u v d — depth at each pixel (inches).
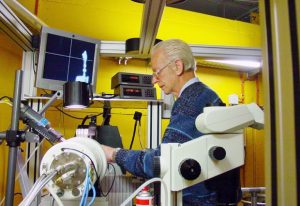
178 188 30.7
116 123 113.8
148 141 88.6
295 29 14.7
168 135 42.4
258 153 142.5
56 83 81.6
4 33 76.2
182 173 30.4
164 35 130.2
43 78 80.0
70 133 105.9
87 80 87.0
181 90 48.1
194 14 138.2
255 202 78.5
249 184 139.3
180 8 147.1
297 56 14.6
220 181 41.2
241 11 156.5
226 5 149.0
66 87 50.2
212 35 140.6
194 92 44.6
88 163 31.4
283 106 14.9
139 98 86.6
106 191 68.6
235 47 95.3
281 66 15.1
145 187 33.5
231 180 41.9
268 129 15.7
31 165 72.3
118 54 95.1
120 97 85.1
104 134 77.2
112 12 119.2
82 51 86.9
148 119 89.4
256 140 142.6
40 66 79.6
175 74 50.3
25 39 78.9
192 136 41.2
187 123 41.9
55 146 32.4
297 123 14.4
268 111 15.7
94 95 83.3
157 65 52.2
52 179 31.1
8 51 90.1
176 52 50.3
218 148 31.4
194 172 30.4
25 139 44.4
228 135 32.7
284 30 15.1
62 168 31.2
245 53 95.9
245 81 146.3
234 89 143.9
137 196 32.4
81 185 31.3
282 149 14.8
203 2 146.2
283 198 14.7
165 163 31.2
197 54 93.7
